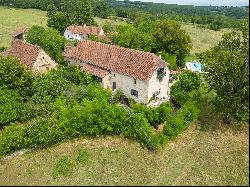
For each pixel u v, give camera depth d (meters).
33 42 63.97
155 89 48.53
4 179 33.69
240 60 41.25
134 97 49.19
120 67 50.12
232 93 42.94
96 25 113.38
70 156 37.16
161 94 50.06
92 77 51.84
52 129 38.81
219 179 33.88
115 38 73.94
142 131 39.22
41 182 33.09
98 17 154.88
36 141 38.06
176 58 72.62
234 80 42.44
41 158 36.94
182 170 35.19
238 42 49.09
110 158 36.97
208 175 34.44
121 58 51.16
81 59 55.12
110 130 40.38
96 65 52.75
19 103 43.38
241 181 33.59
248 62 40.97
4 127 41.81
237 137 42.12
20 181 33.31
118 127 40.72
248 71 41.44
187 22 166.00
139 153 38.00
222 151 38.91
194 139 41.22
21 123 42.75
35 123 39.69
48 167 35.50
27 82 47.03
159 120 43.97
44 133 38.22
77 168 35.25
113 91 51.59
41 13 147.00
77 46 57.78
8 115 41.69
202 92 52.06
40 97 45.81
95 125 40.34
